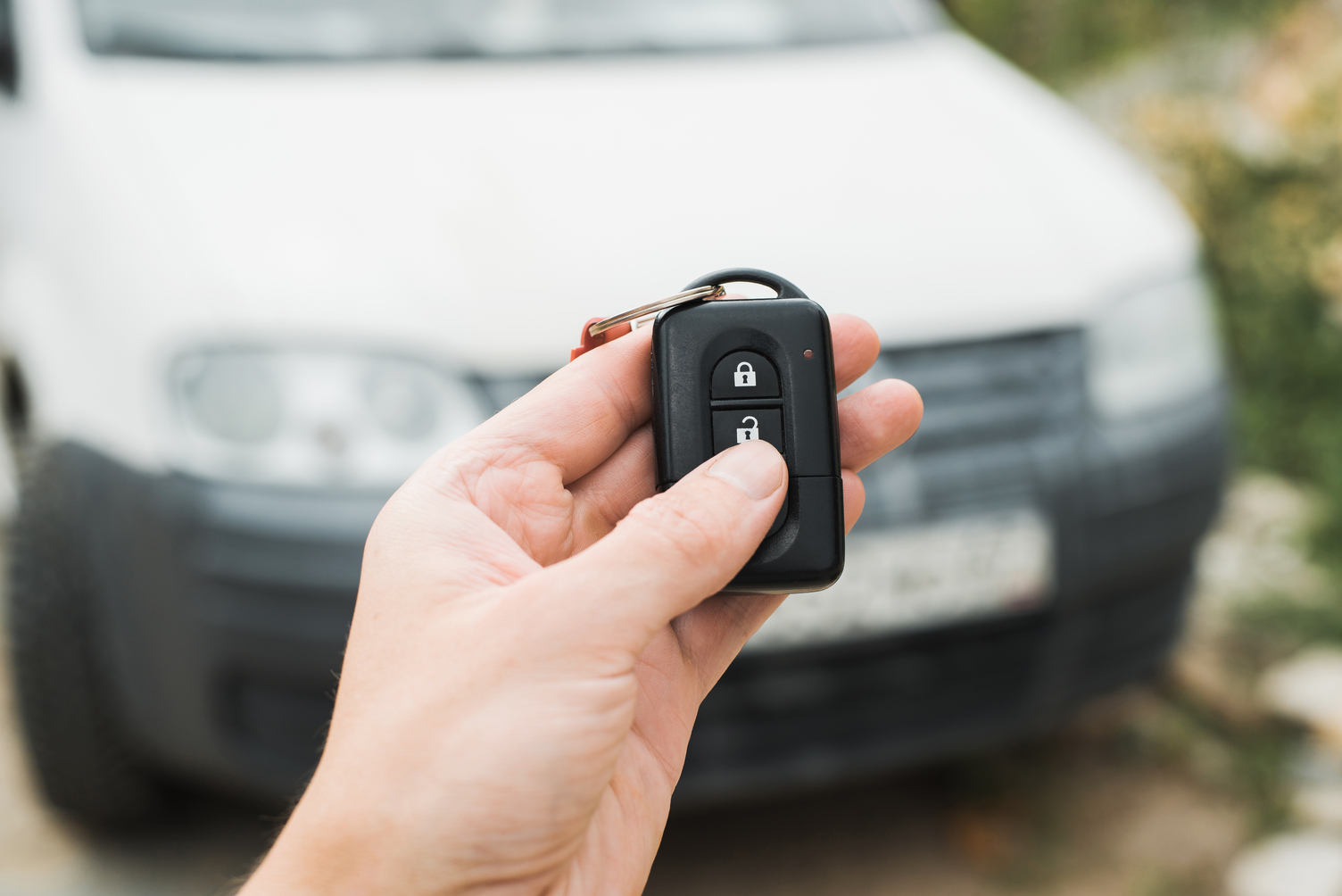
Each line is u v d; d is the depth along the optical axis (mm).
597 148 1833
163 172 1721
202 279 1573
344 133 1818
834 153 1886
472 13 2211
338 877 807
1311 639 2512
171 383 1541
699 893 1874
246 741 1584
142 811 1957
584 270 1611
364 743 828
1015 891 1869
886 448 1098
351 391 1526
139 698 1647
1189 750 2211
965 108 2107
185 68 2008
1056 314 1736
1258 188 3752
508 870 826
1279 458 3297
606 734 826
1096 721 2303
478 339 1542
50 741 1817
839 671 1634
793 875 1909
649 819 969
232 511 1495
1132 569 1753
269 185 1690
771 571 965
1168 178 3908
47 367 1820
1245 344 3504
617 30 2270
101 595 1644
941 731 1705
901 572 1602
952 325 1676
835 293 1650
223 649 1528
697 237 1674
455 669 832
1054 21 5453
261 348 1532
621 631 831
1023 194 1870
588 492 1076
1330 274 3602
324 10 2164
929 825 2027
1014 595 1657
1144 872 1906
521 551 926
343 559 1479
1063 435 1697
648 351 1063
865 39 2404
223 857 1959
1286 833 1984
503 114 1918
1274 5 4609
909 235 1740
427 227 1641
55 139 1908
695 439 988
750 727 1620
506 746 810
